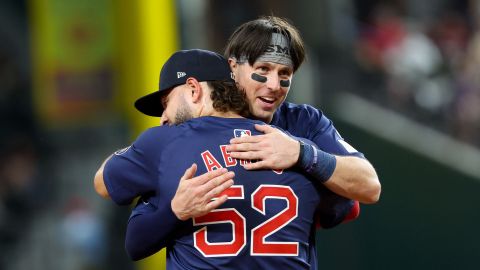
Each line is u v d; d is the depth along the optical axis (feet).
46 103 100.12
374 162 123.95
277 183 35.70
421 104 133.08
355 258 119.14
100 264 116.47
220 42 112.47
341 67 128.06
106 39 95.04
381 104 129.80
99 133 127.13
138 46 90.38
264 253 35.14
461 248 124.77
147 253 36.70
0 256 119.55
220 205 35.06
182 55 37.78
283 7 124.16
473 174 126.52
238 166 35.45
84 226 118.21
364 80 131.95
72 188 127.34
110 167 37.11
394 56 136.26
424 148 125.59
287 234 35.58
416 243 123.03
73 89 97.19
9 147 127.75
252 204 35.19
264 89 38.17
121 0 91.91
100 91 96.07
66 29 96.48
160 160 36.17
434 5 149.07
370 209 121.39
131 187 36.68
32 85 135.54
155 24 90.12
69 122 125.29
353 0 137.59
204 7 107.04
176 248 35.96
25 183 125.90
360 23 138.21
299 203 36.04
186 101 37.27
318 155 36.27
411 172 124.67
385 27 138.21
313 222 38.04
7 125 131.34
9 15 143.74
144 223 35.88
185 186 34.37
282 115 41.52
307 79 122.52
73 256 118.42
